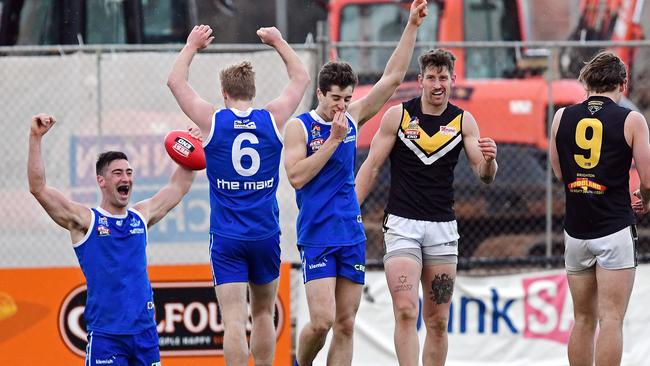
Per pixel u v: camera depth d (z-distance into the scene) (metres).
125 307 25.23
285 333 33.78
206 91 35.12
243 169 24.81
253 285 25.91
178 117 35.81
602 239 24.98
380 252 40.66
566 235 25.84
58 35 43.72
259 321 26.14
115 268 25.30
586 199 25.12
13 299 33.66
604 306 25.09
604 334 24.89
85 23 43.97
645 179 24.77
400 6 48.84
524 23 47.94
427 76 25.42
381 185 40.72
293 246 35.00
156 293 33.62
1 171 35.78
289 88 25.83
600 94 25.48
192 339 33.66
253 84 25.45
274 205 25.52
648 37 59.94
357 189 26.12
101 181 25.59
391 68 25.91
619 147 24.92
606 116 25.05
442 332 26.20
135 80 35.78
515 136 40.47
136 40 44.34
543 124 40.47
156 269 33.62
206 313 33.75
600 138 24.98
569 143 25.42
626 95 46.91
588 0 54.94
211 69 35.12
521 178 40.69
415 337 25.39
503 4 47.53
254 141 24.84
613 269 25.00
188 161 26.31
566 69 44.81
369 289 34.41
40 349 33.66
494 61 46.00
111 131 35.62
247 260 25.36
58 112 35.62
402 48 25.89
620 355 24.89
